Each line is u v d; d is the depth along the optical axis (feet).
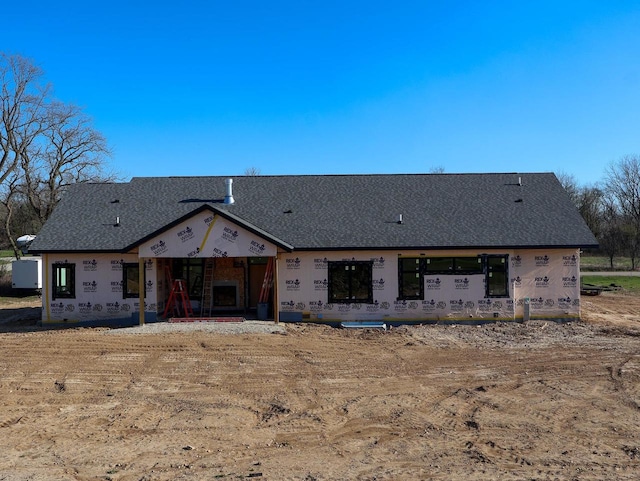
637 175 211.82
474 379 46.19
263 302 73.97
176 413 37.73
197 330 66.03
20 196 166.81
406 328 69.77
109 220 79.66
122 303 74.02
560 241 72.18
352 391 42.80
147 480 26.66
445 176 90.68
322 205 82.38
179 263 79.10
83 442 32.22
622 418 35.91
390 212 80.07
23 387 43.93
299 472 27.48
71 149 159.12
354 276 73.26
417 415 37.04
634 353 55.11
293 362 52.21
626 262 192.95
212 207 67.51
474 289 73.10
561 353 55.52
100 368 49.80
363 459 29.32
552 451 30.30
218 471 27.71
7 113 142.51
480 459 29.14
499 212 79.51
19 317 82.69
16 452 30.63
